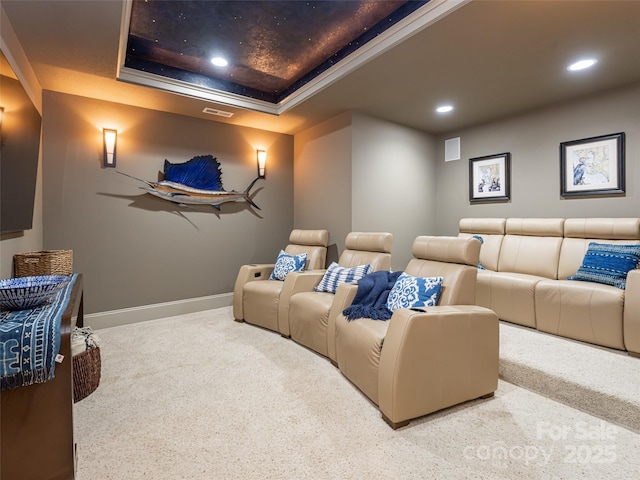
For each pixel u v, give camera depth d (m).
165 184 3.58
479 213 4.20
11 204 1.76
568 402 1.88
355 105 3.50
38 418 1.17
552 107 3.52
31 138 2.16
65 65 2.56
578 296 2.50
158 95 3.18
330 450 1.50
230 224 4.07
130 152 3.41
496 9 1.96
